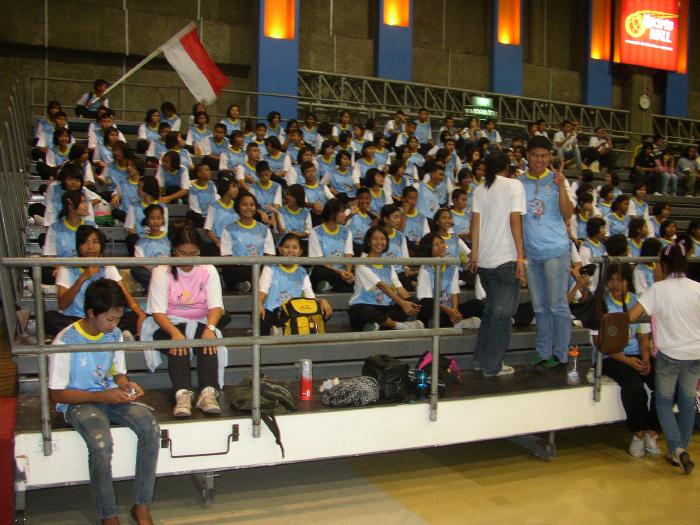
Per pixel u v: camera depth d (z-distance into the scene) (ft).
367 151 29.60
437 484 14.76
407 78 46.88
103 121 28.78
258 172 24.97
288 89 42.91
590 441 17.97
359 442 13.55
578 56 54.75
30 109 34.88
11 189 19.06
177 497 13.80
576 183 31.83
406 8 47.01
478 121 43.98
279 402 13.20
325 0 46.65
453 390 15.14
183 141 30.30
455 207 25.63
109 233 22.25
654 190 41.78
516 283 16.02
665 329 15.74
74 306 15.28
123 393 11.75
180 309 13.88
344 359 16.75
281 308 16.24
